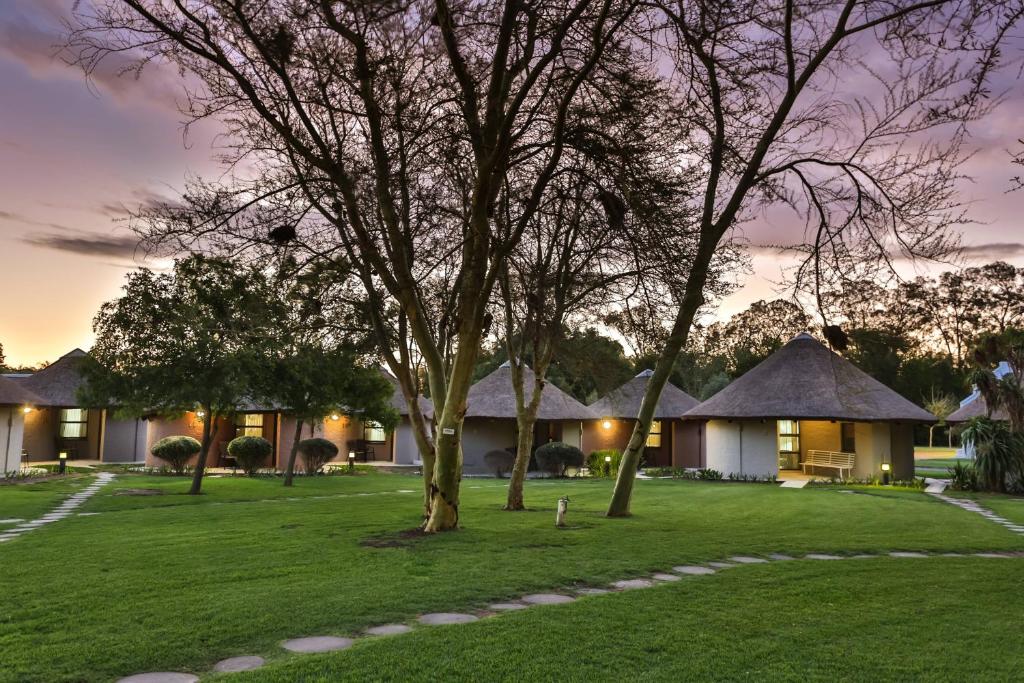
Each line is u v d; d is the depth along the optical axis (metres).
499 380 32.78
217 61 8.80
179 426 32.22
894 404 27.31
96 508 15.88
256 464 27.72
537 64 8.67
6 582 7.49
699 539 11.09
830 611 6.77
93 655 5.09
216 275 17.27
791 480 26.97
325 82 9.49
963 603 7.18
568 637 5.67
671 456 35.41
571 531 11.70
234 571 8.10
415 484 24.20
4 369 61.88
